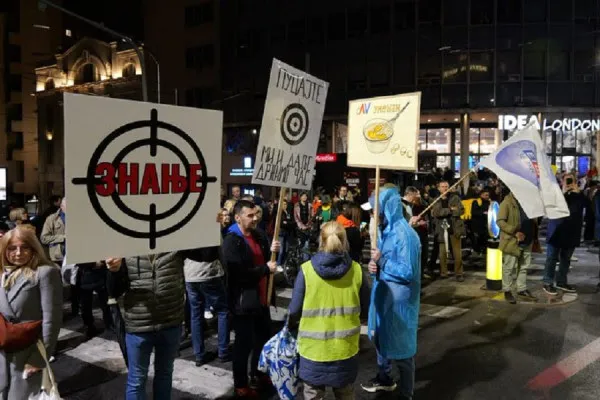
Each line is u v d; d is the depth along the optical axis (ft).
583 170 94.48
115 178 10.67
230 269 15.76
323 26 107.65
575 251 43.68
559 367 18.08
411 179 65.26
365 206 19.38
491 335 21.75
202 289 18.95
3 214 50.44
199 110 11.81
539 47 91.86
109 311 23.22
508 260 26.76
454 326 23.15
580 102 91.56
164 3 136.46
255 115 119.14
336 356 11.96
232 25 122.01
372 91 102.42
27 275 12.00
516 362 18.67
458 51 94.43
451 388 16.56
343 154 67.97
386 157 16.55
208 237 12.21
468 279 33.50
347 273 12.21
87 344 21.84
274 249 15.16
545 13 91.61
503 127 93.15
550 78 91.97
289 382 12.73
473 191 46.03
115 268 11.70
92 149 10.32
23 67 186.60
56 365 19.43
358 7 103.19
